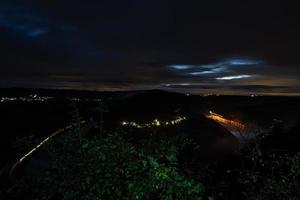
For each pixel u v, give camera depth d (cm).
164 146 621
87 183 561
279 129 1820
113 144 606
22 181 630
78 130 638
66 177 591
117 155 584
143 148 621
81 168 581
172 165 607
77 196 566
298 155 739
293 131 1848
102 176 568
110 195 562
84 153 595
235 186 1121
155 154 603
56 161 605
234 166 1335
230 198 1075
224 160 1562
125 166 577
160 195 543
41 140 669
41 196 610
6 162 2044
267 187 768
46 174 609
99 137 636
